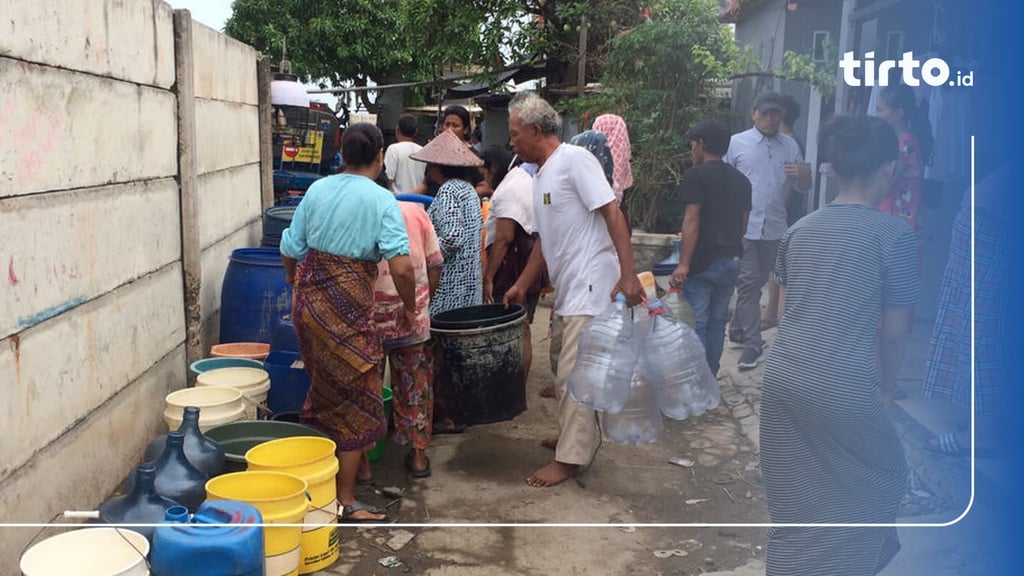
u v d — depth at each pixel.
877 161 2.60
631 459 4.61
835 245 2.58
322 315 3.57
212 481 3.14
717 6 8.72
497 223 5.07
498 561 3.50
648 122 8.41
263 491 3.19
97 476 3.50
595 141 4.55
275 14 19.84
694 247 5.00
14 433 2.80
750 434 4.93
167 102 4.48
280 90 8.49
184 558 2.66
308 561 3.32
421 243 4.12
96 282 3.50
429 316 4.54
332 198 3.55
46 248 3.05
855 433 2.55
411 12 12.50
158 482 3.11
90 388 3.43
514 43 12.09
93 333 3.46
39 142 3.00
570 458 4.21
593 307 4.12
